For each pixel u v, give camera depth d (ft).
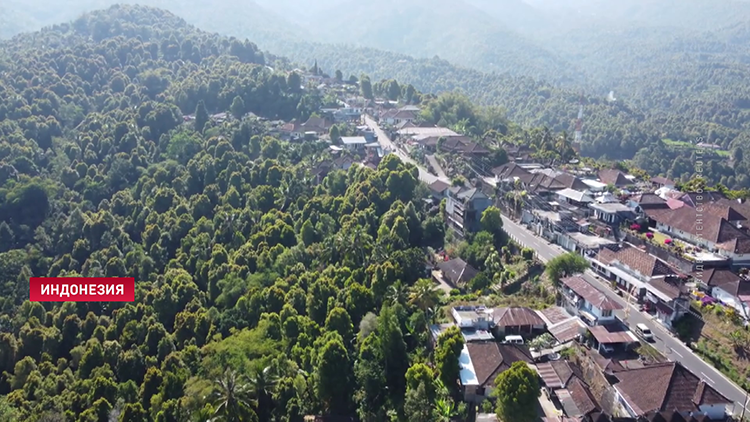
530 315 323.37
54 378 344.90
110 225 535.19
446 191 512.63
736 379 271.28
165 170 627.05
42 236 540.11
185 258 478.59
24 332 390.83
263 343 328.29
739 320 297.12
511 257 404.57
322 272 405.39
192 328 375.25
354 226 447.01
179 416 291.58
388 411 279.69
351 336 330.54
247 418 264.31
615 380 270.87
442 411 259.39
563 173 555.28
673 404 245.86
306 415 290.15
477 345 294.05
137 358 355.56
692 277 351.05
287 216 496.23
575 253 379.96
